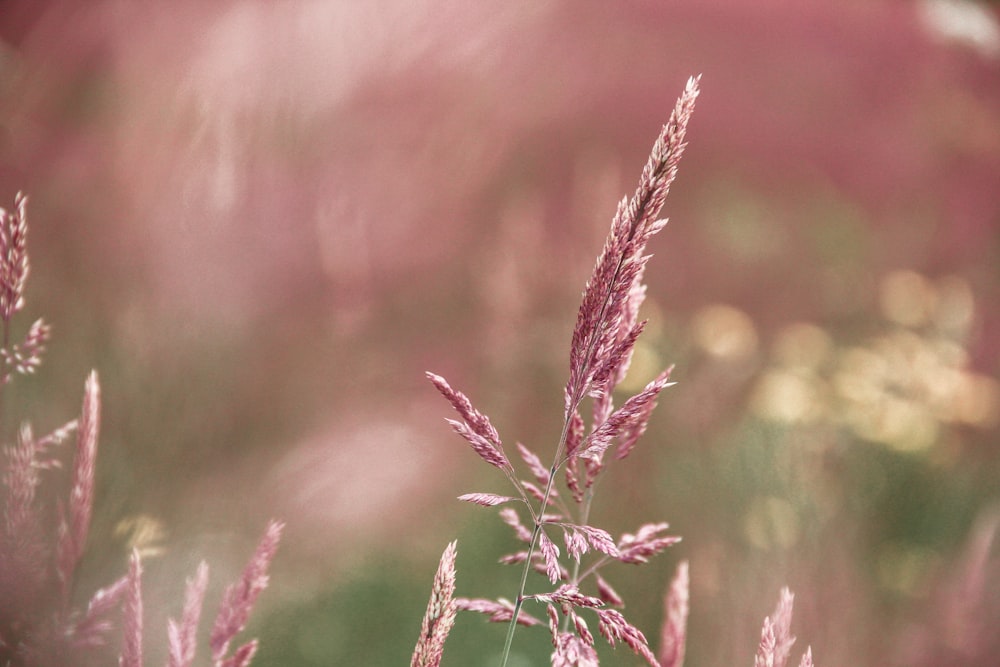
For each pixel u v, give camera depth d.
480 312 2.47
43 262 1.18
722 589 1.65
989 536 1.73
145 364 1.13
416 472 2.05
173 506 1.07
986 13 4.18
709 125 4.02
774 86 4.11
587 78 3.44
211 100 1.36
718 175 3.95
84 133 1.39
